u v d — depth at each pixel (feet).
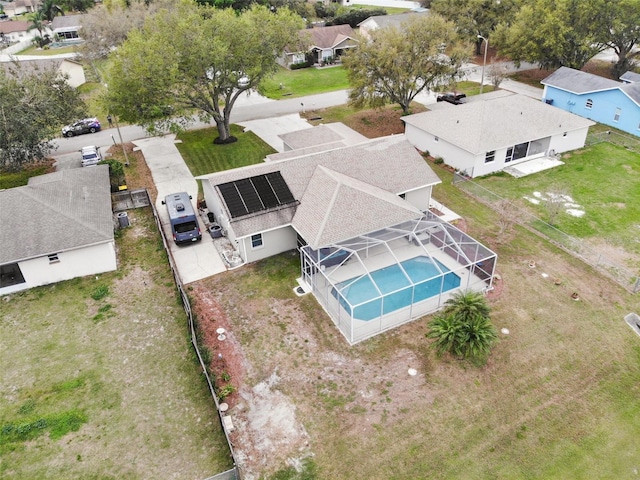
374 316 74.43
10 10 426.51
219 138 142.72
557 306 77.92
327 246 78.69
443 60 146.30
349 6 371.97
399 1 396.16
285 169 94.12
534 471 54.65
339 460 55.83
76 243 83.76
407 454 56.44
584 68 200.34
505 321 75.10
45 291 84.23
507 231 97.40
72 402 63.62
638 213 101.60
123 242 97.55
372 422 60.08
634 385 64.90
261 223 86.89
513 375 66.44
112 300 81.61
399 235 82.74
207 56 119.24
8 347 72.49
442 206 107.04
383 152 101.04
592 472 54.54
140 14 223.92
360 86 143.84
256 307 79.20
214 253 93.35
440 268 78.89
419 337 72.49
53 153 139.54
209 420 60.85
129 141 146.61
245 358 69.56
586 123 127.44
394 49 137.28
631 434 58.54
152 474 54.85
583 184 113.39
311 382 65.62
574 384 65.10
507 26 197.98
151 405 63.00
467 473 54.49
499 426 59.62
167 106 125.49
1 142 112.06
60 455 57.06
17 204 87.86
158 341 73.05
